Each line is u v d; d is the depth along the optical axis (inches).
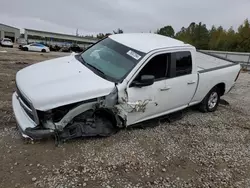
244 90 357.7
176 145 159.5
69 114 132.2
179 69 177.0
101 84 140.8
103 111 146.5
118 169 126.4
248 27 2359.7
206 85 206.8
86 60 170.9
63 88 131.3
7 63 425.7
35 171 115.9
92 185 112.0
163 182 121.2
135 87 150.3
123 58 159.9
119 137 158.2
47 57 771.4
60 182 111.0
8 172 112.5
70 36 3088.1
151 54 157.9
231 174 135.9
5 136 141.3
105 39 190.2
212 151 158.2
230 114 233.5
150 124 180.7
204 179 128.2
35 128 127.3
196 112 227.0
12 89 234.4
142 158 139.3
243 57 791.1
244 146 171.3
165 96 170.1
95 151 139.0
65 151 134.7
